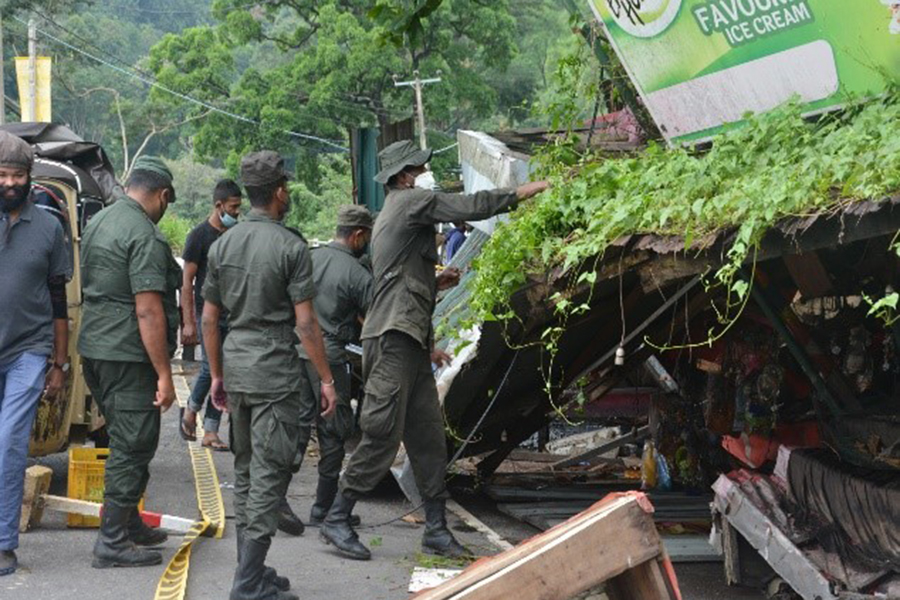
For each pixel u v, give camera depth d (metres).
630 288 8.52
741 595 8.12
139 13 113.00
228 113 56.56
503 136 12.45
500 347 9.27
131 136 82.25
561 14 59.72
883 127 6.26
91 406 10.48
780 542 7.16
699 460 10.70
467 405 10.25
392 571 8.46
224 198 11.72
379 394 8.50
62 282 8.39
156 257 8.05
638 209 7.11
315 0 57.91
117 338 8.06
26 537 8.94
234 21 58.50
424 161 8.66
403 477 10.50
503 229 8.43
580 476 12.17
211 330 7.80
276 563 8.62
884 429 7.16
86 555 8.49
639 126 10.22
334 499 9.44
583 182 8.04
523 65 63.88
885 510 6.76
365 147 18.61
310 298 7.52
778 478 7.76
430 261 8.66
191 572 8.20
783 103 7.47
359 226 9.76
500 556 4.21
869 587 6.72
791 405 8.70
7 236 8.09
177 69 59.94
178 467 12.13
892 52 6.84
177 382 19.11
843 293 7.16
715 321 8.96
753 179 6.59
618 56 8.75
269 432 7.38
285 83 57.31
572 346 9.55
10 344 8.05
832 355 7.65
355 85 56.06
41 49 67.25
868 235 5.68
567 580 3.99
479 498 11.47
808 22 7.20
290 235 7.61
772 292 7.51
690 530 9.77
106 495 8.20
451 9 55.66
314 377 9.66
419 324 8.53
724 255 6.54
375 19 8.91
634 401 12.30
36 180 10.29
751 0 7.48
